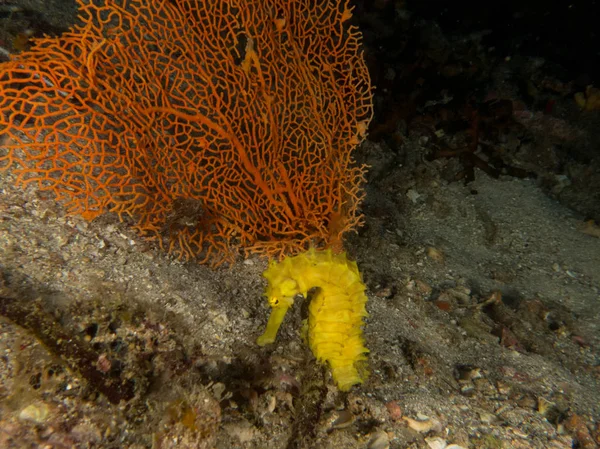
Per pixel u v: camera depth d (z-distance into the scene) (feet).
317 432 0.69
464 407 0.85
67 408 0.53
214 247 0.98
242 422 0.65
